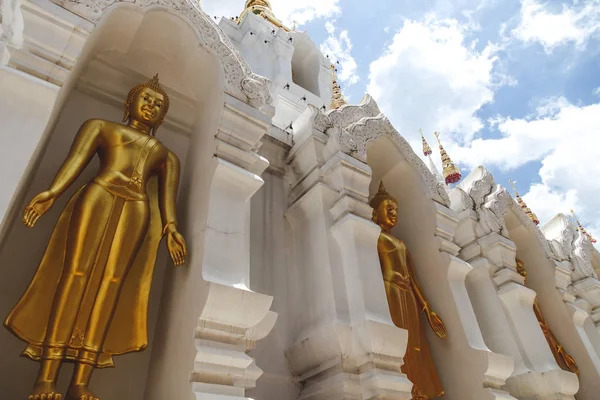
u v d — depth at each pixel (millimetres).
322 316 5078
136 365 4410
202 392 3561
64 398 3885
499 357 5953
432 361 6137
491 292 7266
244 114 5055
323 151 6340
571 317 8477
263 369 4898
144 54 5789
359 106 7336
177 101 6156
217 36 5430
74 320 3752
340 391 4449
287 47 11914
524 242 9289
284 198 6453
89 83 5586
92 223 4055
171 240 4477
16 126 3514
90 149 4453
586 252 11023
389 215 6949
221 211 4516
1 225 3227
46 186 4719
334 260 5371
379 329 4633
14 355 3900
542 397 6492
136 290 4250
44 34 3939
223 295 3867
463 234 8117
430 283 6941
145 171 4621
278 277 5750
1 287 4055
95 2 4422
